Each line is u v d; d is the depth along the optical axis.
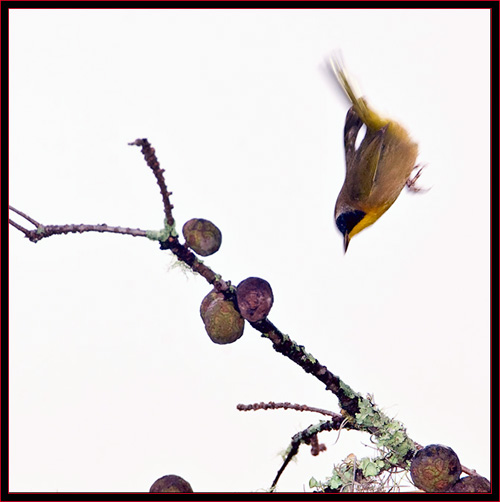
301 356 4.38
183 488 4.03
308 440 4.65
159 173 3.94
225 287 4.37
